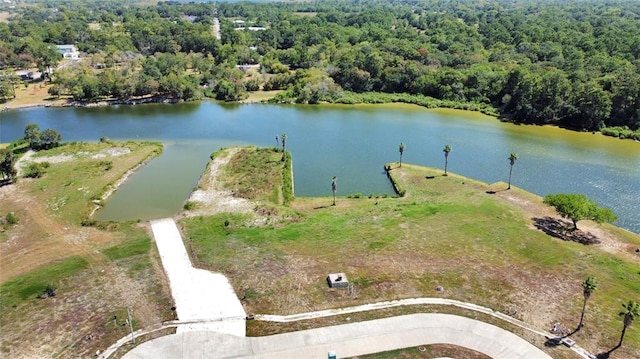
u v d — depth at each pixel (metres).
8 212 93.00
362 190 106.62
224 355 54.53
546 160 124.19
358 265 72.12
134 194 104.50
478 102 178.62
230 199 98.62
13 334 58.03
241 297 64.94
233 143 140.00
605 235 83.12
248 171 114.44
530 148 133.25
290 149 133.25
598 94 144.00
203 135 147.50
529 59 198.62
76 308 62.78
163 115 170.38
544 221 87.62
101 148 132.25
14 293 66.19
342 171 117.69
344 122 160.00
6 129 153.62
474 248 76.69
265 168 116.06
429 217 87.88
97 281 68.94
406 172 114.19
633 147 133.75
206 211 92.81
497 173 116.19
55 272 71.38
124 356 54.34
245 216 89.62
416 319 60.25
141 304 63.53
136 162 122.00
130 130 152.38
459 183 107.19
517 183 110.00
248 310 62.38
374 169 119.12
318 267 71.62
